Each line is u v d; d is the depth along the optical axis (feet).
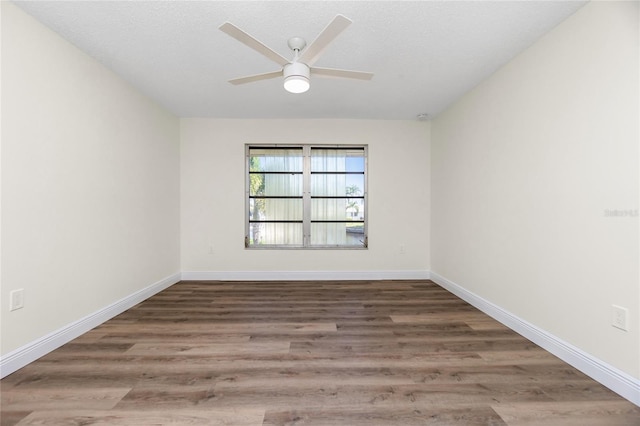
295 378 5.67
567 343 6.31
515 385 5.46
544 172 6.96
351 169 14.14
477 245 9.86
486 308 9.25
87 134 7.88
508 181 8.25
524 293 7.64
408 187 13.85
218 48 7.60
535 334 7.18
